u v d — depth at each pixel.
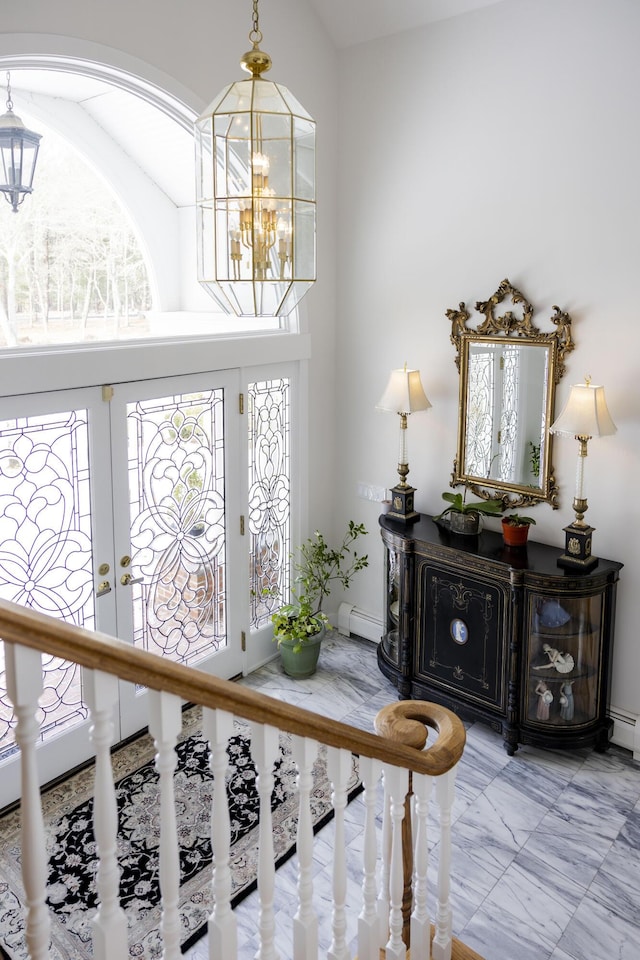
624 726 3.84
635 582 3.74
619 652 3.85
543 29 3.63
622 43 3.39
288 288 2.14
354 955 2.61
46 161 4.12
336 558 4.89
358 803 3.45
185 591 4.21
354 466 4.95
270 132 2.03
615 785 3.62
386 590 4.46
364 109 4.45
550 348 3.83
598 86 3.49
